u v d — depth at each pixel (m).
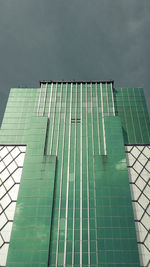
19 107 50.19
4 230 32.81
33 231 32.16
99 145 41.81
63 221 33.56
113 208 33.94
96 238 31.89
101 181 36.53
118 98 51.50
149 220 33.41
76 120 46.03
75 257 30.67
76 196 35.88
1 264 30.00
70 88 52.22
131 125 47.12
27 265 29.55
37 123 44.75
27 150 40.72
